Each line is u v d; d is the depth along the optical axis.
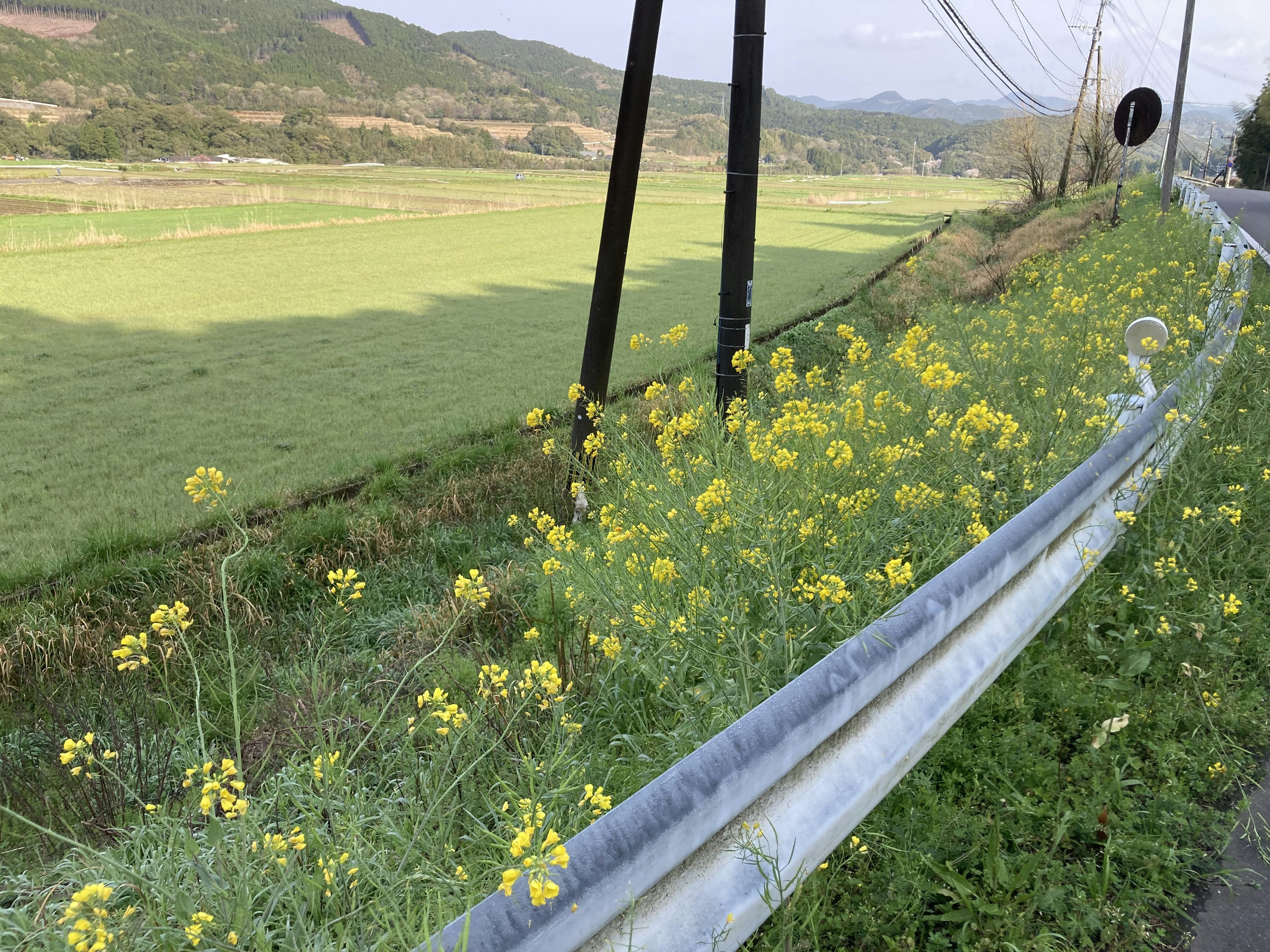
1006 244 30.05
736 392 7.16
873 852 2.25
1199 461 4.33
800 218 52.81
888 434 4.38
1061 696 2.89
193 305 20.81
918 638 2.25
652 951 1.55
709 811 1.59
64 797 3.10
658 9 6.36
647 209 58.56
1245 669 3.10
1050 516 3.04
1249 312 8.61
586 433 7.16
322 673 3.96
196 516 7.33
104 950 1.54
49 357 15.03
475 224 44.53
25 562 6.22
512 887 1.36
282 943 1.70
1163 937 2.02
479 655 4.31
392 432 10.13
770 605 2.99
